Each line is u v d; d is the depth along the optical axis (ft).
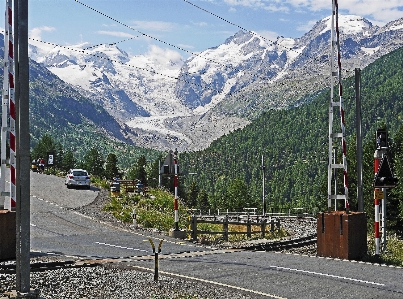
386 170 70.18
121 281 45.88
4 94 56.90
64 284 43.34
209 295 41.60
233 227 137.28
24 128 36.06
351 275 50.16
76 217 103.81
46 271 48.93
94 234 82.48
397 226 207.72
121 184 187.83
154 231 94.89
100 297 39.86
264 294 41.93
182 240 84.28
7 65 52.49
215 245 80.94
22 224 36.27
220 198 559.38
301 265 55.77
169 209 152.97
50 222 94.48
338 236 63.52
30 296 36.01
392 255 75.92
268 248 86.99
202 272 51.16
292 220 187.32
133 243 73.97
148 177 493.36
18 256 36.45
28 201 36.42
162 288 43.62
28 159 36.32
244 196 472.03
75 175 170.40
